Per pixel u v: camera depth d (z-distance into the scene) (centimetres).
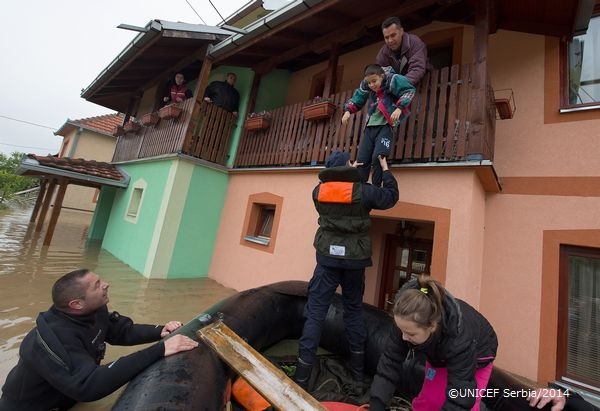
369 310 334
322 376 293
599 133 363
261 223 599
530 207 390
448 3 407
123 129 916
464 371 152
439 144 353
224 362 202
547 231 374
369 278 495
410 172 375
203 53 664
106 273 562
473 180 327
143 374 172
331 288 269
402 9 436
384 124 326
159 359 184
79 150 1619
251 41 543
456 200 332
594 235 345
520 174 404
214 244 651
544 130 398
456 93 350
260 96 708
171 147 651
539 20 404
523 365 361
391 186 276
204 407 153
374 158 320
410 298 153
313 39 557
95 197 1750
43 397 189
